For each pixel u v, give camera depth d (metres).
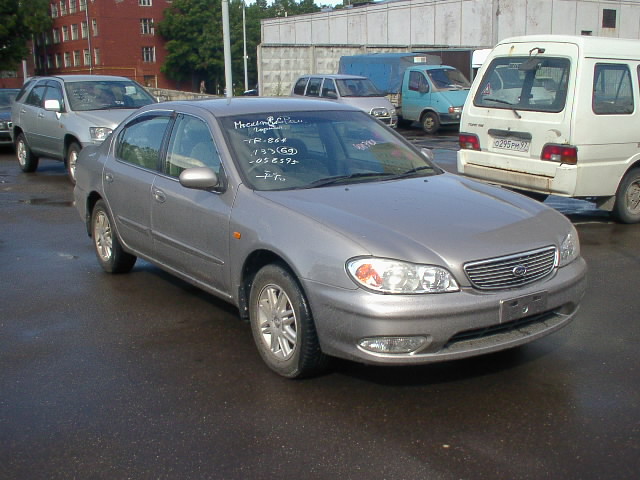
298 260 4.18
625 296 6.07
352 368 4.61
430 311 3.85
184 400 4.21
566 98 8.26
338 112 5.84
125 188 6.18
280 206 4.52
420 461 3.49
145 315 5.73
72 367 4.72
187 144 5.56
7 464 3.54
